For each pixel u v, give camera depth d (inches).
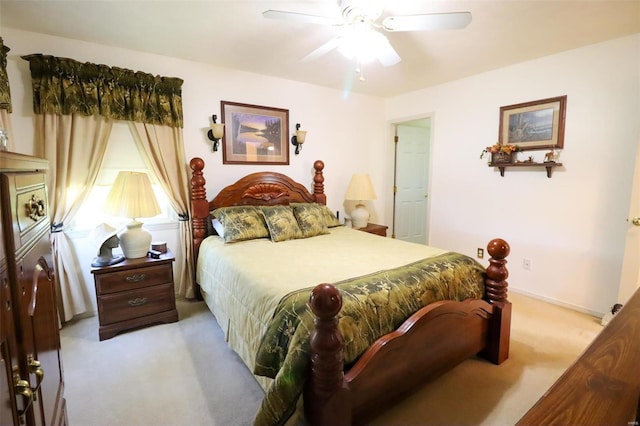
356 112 171.2
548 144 117.7
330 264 84.4
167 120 115.4
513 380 76.7
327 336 49.9
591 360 26.4
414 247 103.7
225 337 89.1
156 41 102.8
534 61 119.2
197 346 92.4
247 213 121.0
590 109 107.3
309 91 153.1
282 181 145.2
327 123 161.0
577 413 21.1
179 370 81.1
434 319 67.7
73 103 99.2
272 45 106.1
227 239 111.2
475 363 83.6
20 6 80.8
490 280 84.2
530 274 127.2
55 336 47.6
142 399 70.7
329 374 50.1
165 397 71.4
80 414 66.0
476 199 142.7
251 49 109.7
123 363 83.9
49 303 45.2
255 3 80.0
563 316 110.3
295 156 152.3
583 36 98.7
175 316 107.3
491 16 85.4
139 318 101.1
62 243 101.9
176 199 121.0
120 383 75.9
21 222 34.3
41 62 94.0
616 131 102.7
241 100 134.0
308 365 52.6
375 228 161.6
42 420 37.0
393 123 180.7
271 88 141.3
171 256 107.2
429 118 162.9
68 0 78.0
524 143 124.0
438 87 153.6
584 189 110.9
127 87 108.3
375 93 170.7
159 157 115.6
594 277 110.6
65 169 99.9
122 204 98.6
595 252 109.9
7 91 86.7
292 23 90.4
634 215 97.5
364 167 177.9
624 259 100.3
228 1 79.0
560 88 113.4
